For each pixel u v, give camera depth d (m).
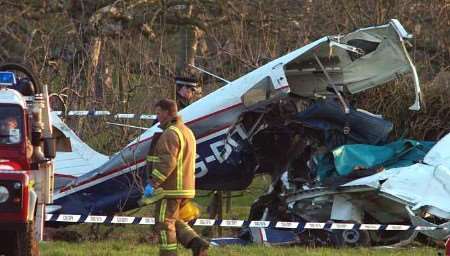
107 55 68.50
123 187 43.22
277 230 40.84
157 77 63.34
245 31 73.88
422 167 40.75
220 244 39.78
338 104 45.03
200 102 44.47
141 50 66.62
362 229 39.44
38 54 68.31
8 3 90.31
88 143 56.97
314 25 75.00
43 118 30.16
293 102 44.94
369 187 39.47
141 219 38.59
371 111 55.78
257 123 44.12
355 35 44.81
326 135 44.12
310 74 48.38
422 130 55.16
